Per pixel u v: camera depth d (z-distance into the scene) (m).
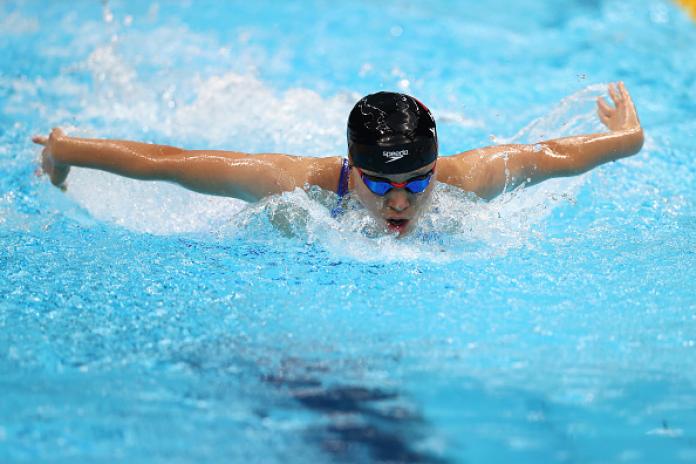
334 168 9.60
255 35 21.58
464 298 8.33
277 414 6.25
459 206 9.80
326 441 5.88
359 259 9.30
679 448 5.80
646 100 16.47
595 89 12.84
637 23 23.09
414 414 6.25
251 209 10.00
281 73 18.38
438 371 6.90
